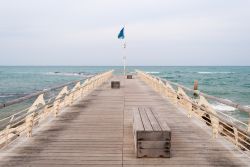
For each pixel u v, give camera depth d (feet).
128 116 30.14
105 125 25.72
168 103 40.04
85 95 49.73
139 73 107.76
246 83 259.80
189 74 442.91
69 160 16.61
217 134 21.50
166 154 16.97
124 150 18.47
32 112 20.48
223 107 105.60
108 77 100.12
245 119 83.76
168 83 38.73
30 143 19.92
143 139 16.90
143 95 49.88
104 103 40.04
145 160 16.65
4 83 256.32
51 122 26.96
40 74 462.60
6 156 17.29
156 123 18.72
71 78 326.03
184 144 19.90
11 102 14.67
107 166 15.71
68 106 37.11
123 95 49.96
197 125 26.02
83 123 26.55
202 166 15.81
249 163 16.29
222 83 257.75
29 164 15.99
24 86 220.64
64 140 20.70
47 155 17.44
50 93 123.03
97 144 19.76
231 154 17.80
